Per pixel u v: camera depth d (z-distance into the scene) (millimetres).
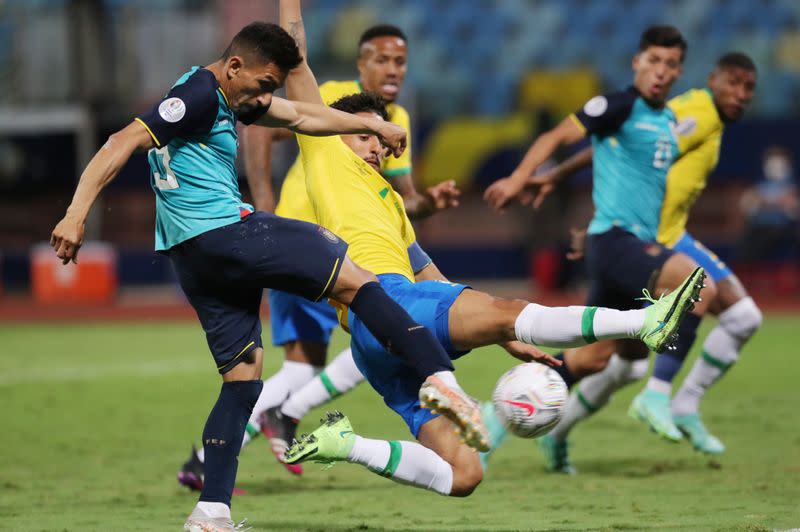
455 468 15078
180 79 14633
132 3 70188
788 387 33844
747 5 78125
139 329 52250
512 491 19609
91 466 22828
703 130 23578
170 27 64312
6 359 41969
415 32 78125
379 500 18969
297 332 20969
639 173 22172
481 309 14859
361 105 17094
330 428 14406
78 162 66188
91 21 63312
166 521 16734
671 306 14133
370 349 15203
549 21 78188
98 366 39781
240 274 14594
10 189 67688
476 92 72938
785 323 52844
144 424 28234
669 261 21000
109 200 70125
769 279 66562
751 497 18422
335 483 20922
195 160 14648
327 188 16531
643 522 16188
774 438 25188
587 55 76250
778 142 66188
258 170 20609
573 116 22062
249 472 22203
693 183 23984
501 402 14758
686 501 18156
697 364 23469
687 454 23531
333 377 20625
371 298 14469
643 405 22438
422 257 17453
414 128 68000
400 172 21062
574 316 14500
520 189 21828
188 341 47344
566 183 66188
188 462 19922
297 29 17078
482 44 77375
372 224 16203
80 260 65000
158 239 15234
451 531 15688
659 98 22141
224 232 14547
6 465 22938
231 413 15078
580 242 23359
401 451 14734
